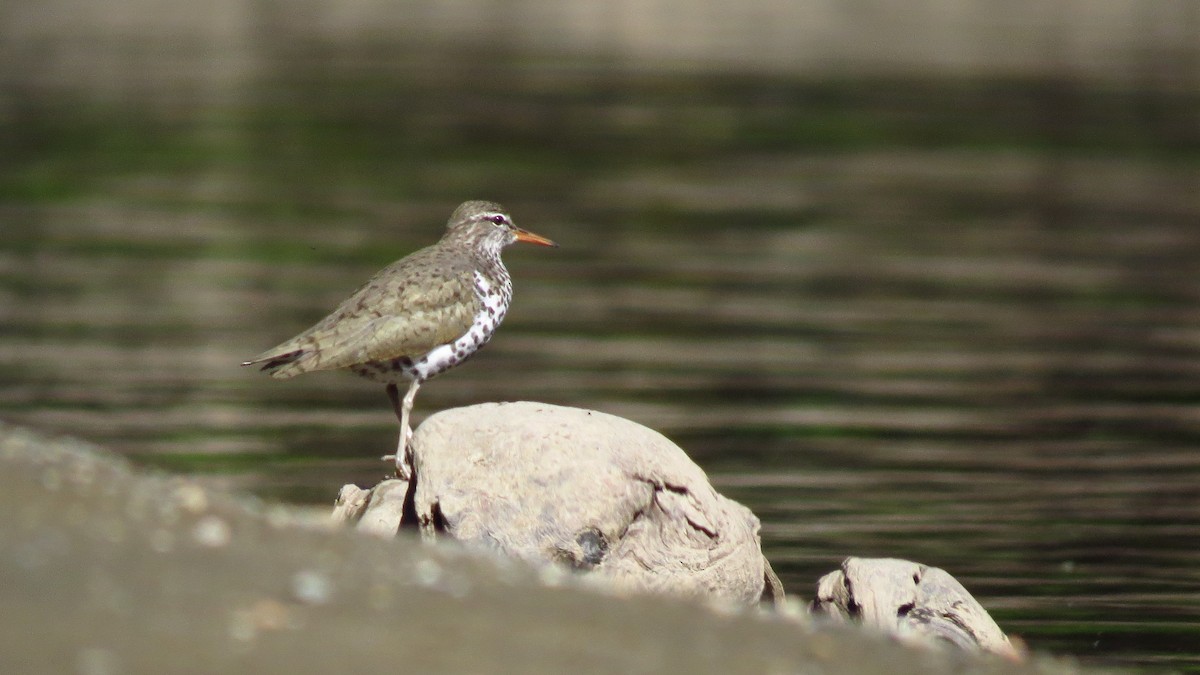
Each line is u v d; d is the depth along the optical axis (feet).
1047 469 63.16
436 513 38.73
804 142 150.00
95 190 125.70
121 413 68.74
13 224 113.09
